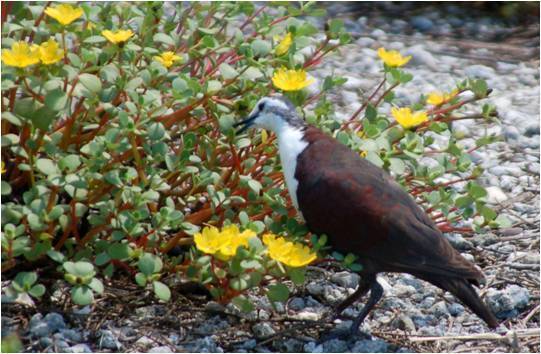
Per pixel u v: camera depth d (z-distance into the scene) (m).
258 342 9.95
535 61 18.80
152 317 10.12
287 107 10.30
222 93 10.98
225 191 10.09
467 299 9.73
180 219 9.55
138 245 9.99
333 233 9.88
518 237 12.42
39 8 10.37
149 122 10.01
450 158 13.88
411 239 9.66
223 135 10.83
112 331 9.84
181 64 11.12
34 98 9.60
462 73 17.94
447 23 20.31
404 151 10.47
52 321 9.75
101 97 9.89
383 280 11.38
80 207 9.79
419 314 10.72
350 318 10.61
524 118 15.95
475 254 12.02
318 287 10.95
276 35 11.11
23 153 9.67
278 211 10.05
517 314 10.81
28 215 9.34
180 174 10.65
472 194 10.50
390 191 9.86
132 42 10.64
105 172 9.90
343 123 11.30
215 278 9.79
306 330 10.25
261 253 9.19
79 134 10.36
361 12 20.58
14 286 9.10
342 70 17.53
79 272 9.01
